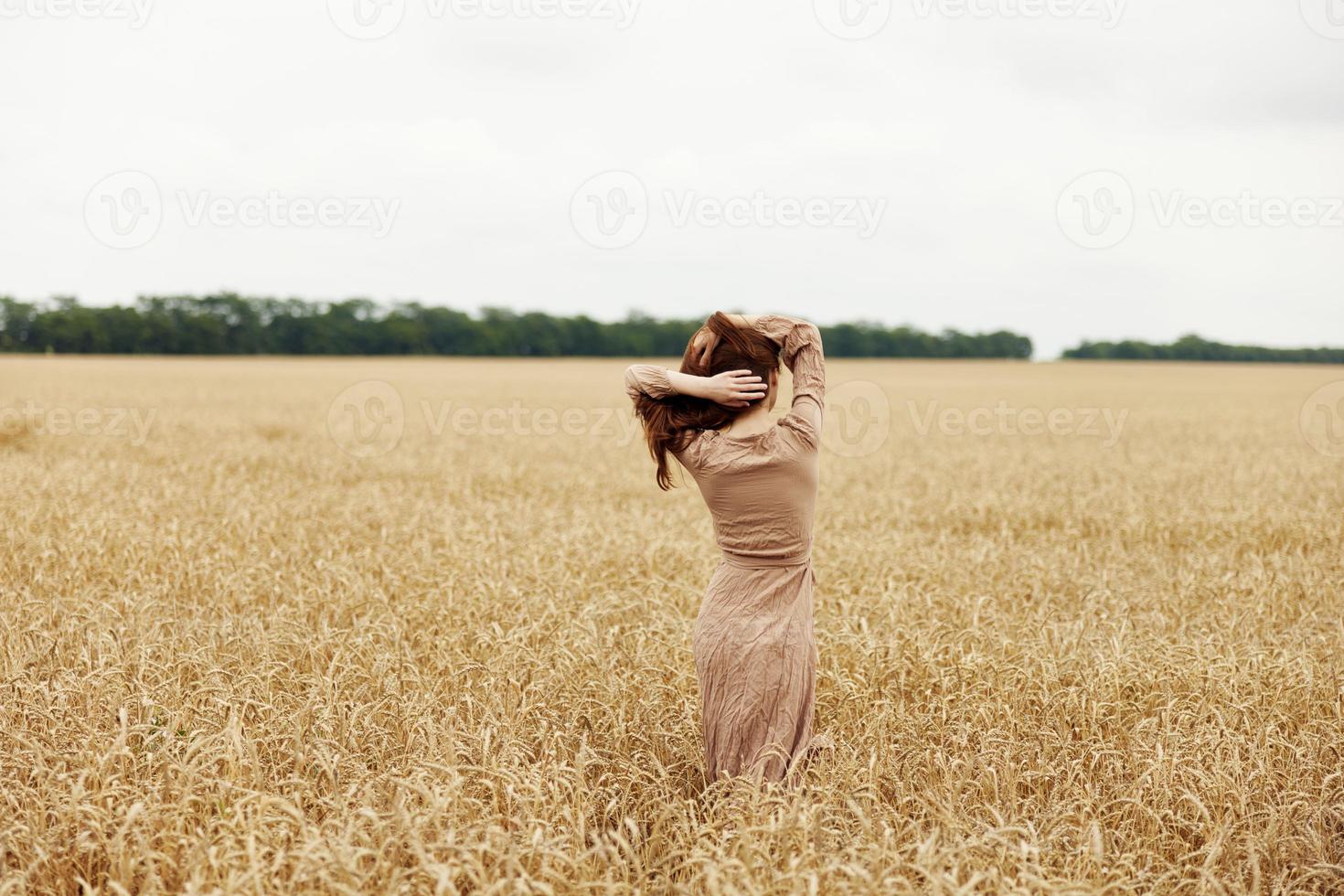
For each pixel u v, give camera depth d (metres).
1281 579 6.66
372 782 3.28
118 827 2.98
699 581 6.84
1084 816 3.24
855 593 6.54
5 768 3.46
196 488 10.59
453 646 4.99
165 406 25.58
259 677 4.29
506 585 6.16
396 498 10.49
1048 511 10.12
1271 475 13.40
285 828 2.89
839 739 4.00
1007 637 5.26
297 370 53.34
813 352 3.34
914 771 3.64
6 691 4.09
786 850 2.82
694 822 3.03
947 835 3.06
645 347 94.69
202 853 2.71
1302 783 3.58
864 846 2.86
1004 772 3.52
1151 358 95.19
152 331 80.38
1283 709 4.26
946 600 6.11
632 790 3.55
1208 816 3.16
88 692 3.99
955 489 11.98
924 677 4.68
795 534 3.32
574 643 4.96
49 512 8.28
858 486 12.38
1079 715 4.17
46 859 2.81
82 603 5.54
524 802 3.13
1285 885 3.00
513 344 91.12
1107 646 5.18
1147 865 3.02
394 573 6.69
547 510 9.84
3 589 5.93
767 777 3.31
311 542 7.77
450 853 2.75
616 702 4.21
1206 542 8.80
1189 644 5.16
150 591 6.07
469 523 8.39
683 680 4.54
